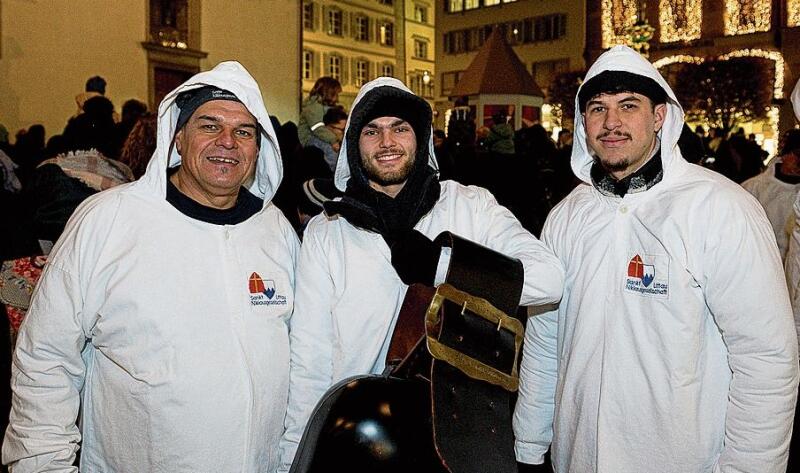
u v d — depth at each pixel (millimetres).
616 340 1707
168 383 1540
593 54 28625
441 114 36406
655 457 1662
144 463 1560
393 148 1677
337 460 1392
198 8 13586
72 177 2355
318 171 3949
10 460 1554
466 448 1386
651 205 1705
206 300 1605
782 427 1575
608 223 1764
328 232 1777
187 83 1606
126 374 1569
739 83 22375
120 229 1594
